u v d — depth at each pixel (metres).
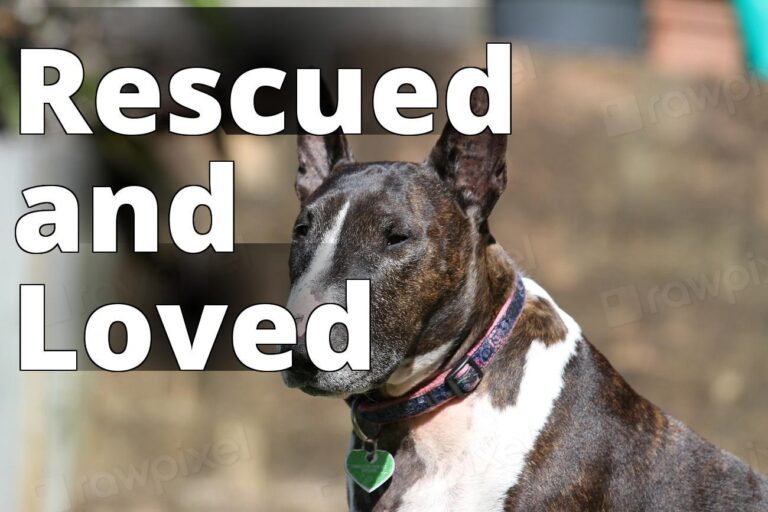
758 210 9.21
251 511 8.55
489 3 10.17
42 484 7.80
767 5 10.14
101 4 8.41
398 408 4.63
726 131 9.27
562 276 9.05
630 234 9.12
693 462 4.77
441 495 4.53
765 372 9.03
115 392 8.26
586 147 9.16
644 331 9.05
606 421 4.63
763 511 4.77
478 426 4.55
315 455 8.72
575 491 4.49
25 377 7.73
